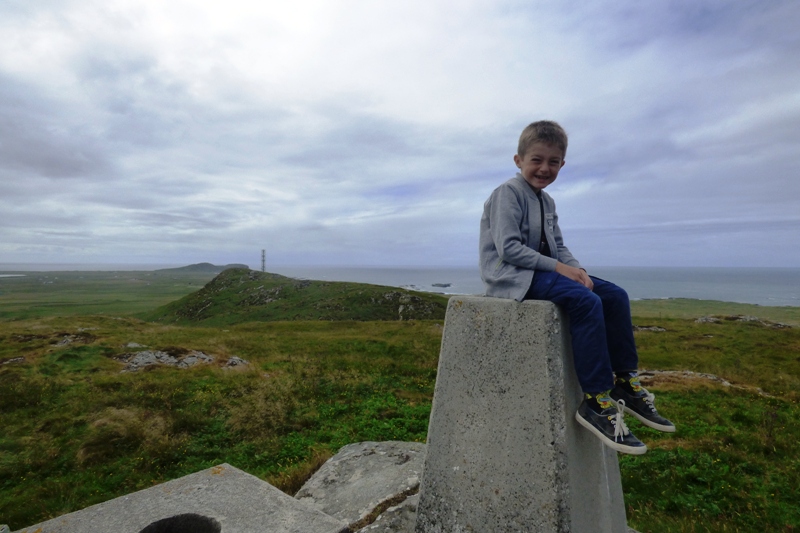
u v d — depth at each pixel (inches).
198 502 116.6
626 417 333.4
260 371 548.4
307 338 918.4
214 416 363.6
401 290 2417.6
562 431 84.2
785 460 244.4
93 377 497.0
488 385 94.2
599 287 94.0
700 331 1064.8
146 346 676.1
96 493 241.0
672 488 203.6
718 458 239.1
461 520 95.0
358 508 145.3
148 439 308.7
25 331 800.9
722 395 443.5
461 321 100.0
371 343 825.5
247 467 267.4
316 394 437.7
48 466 274.4
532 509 85.2
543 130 93.2
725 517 177.6
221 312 2440.9
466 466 95.6
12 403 391.2
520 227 95.3
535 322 88.5
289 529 104.5
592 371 81.2
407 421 341.1
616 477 110.4
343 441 299.0
